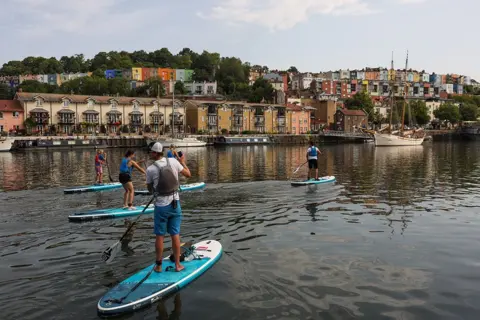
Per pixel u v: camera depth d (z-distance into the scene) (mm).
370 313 6672
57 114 86812
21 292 7508
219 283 7812
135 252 9617
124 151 66438
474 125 134500
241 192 18109
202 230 11547
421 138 87438
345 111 128375
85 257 9344
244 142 92250
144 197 17109
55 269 8617
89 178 26453
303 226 12039
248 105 110938
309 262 8969
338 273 8336
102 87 141500
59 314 6691
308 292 7434
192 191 18422
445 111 144000
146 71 186250
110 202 16000
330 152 59812
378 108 155375
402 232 11445
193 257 8805
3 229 11891
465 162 37531
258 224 12242
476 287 7688
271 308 6820
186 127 104500
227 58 184750
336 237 10898
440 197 17109
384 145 83750
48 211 14344
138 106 97062
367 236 11016
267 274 8266
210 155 54844
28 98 83312
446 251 9766
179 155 15305
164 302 7074
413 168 31250
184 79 192375
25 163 41625
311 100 136125
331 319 6473
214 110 105062
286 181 22312
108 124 93188
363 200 16250
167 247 9922
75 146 73438
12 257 9414
